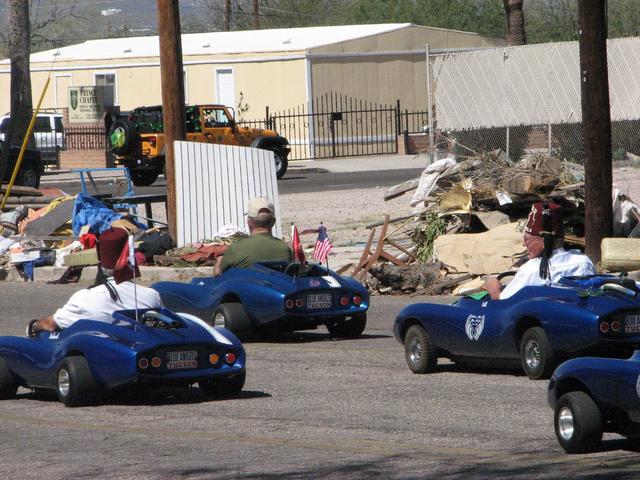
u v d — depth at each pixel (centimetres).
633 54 4788
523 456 1544
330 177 7869
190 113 7544
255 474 1494
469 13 13912
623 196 3638
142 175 7562
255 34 10800
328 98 9800
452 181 3975
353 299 2656
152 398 2106
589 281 2019
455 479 1420
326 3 18000
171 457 1619
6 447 1733
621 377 1459
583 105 3338
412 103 10250
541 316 2019
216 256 4019
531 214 2131
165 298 2777
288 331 2689
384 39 10050
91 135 9394
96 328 1994
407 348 2306
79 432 1822
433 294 3394
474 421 1803
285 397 2081
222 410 1972
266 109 9519
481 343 2147
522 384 2083
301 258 2662
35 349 2077
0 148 6600
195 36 11138
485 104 5116
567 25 14225
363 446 1655
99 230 4284
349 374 2302
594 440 1510
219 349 1995
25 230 4444
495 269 3384
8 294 3809
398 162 9019
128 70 10581
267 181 4372
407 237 4050
